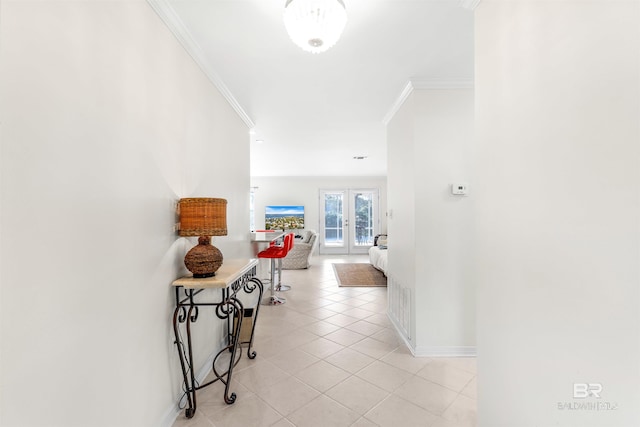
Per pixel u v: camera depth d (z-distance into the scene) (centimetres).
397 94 287
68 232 100
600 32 81
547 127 101
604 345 81
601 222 81
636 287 72
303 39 154
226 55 215
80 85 105
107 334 119
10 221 81
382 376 222
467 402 191
